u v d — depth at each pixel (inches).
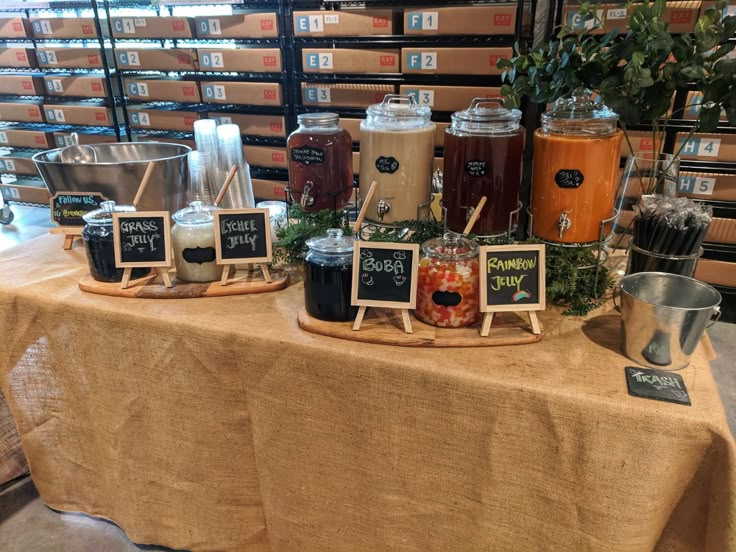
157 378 50.5
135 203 54.6
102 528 65.2
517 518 41.9
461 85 99.5
